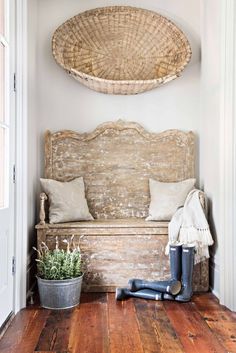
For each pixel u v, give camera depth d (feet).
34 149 11.12
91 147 11.89
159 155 12.00
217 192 10.22
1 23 7.94
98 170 11.88
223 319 8.36
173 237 10.26
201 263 10.49
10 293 8.55
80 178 11.64
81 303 9.46
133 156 11.98
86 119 12.06
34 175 11.12
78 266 9.52
